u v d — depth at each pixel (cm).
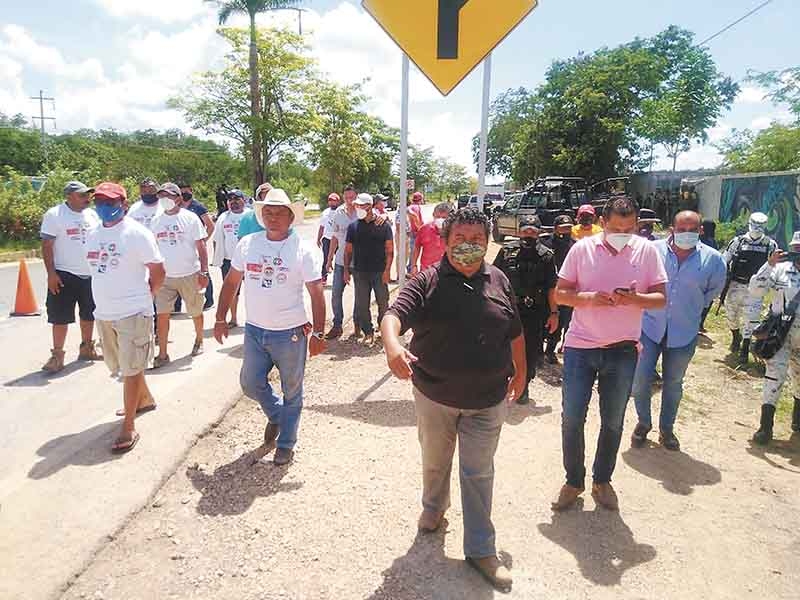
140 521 333
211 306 913
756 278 517
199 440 432
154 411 468
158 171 4466
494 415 288
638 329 354
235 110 2839
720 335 852
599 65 3319
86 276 609
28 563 287
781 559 322
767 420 476
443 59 554
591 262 359
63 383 567
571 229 699
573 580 297
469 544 292
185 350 683
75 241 593
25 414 489
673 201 2239
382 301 736
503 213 2083
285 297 384
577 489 359
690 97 2911
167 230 612
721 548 331
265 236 394
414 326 283
